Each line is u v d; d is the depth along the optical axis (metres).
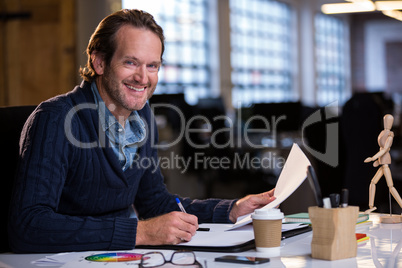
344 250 1.52
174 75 14.06
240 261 1.49
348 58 22.09
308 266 1.44
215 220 2.29
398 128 8.17
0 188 2.13
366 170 5.66
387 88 21.89
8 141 2.18
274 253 1.63
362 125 5.74
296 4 18.92
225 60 15.42
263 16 17.42
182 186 8.10
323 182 5.95
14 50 10.49
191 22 14.56
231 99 15.48
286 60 18.70
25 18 10.47
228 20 15.47
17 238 1.79
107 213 2.19
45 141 1.93
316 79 19.64
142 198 2.51
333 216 1.50
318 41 20.05
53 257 1.67
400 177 6.53
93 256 1.64
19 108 2.27
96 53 2.12
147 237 1.78
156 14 13.39
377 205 5.62
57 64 10.40
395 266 1.42
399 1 17.39
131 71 2.08
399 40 21.67
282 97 18.42
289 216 2.24
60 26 10.36
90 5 10.65
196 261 1.47
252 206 2.22
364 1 17.72
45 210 1.83
